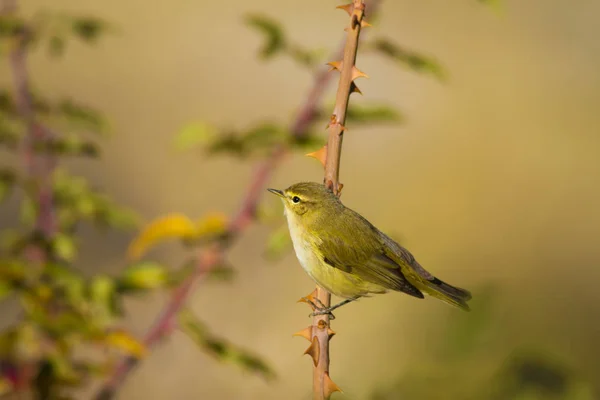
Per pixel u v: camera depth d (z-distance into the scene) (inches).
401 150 673.0
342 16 772.0
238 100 695.7
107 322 259.0
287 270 553.3
